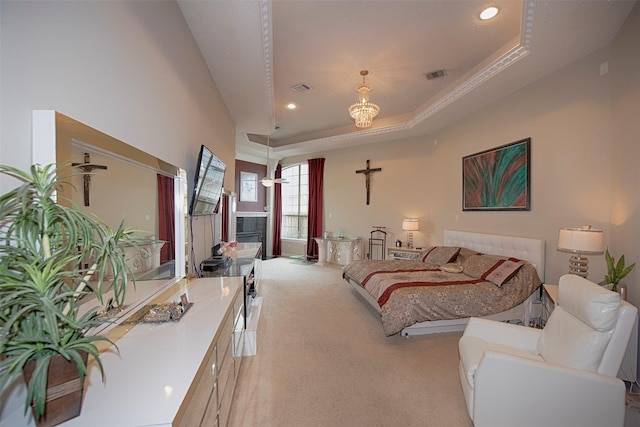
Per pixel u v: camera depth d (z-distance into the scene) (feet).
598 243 7.73
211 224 11.30
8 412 2.71
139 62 5.14
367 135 19.53
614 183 8.41
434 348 9.23
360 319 11.69
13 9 2.76
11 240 2.51
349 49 10.78
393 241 20.51
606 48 8.73
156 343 4.20
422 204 19.01
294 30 9.61
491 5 8.39
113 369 3.52
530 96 11.34
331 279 18.47
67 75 3.37
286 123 20.12
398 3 8.33
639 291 7.14
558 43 8.70
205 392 3.99
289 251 27.48
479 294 9.97
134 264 4.98
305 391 6.97
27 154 2.88
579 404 4.97
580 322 5.64
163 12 6.19
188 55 7.89
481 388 5.37
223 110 13.20
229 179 15.14
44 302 2.32
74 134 3.31
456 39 10.11
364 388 7.12
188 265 7.68
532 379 5.13
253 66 10.05
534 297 10.46
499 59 9.95
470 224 14.85
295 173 27.27
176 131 6.99
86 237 2.62
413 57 11.32
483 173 13.80
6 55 2.69
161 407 2.89
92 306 3.95
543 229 10.84
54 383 2.60
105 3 4.11
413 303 9.52
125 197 4.62
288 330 10.56
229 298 6.28
